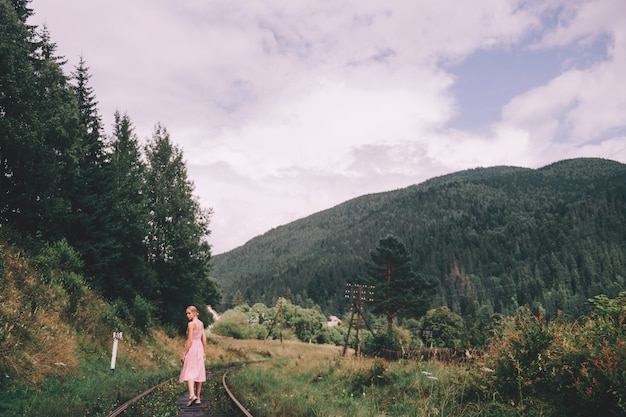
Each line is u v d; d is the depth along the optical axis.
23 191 21.31
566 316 8.20
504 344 8.51
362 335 77.06
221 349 44.62
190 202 36.44
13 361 9.41
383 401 10.84
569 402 6.73
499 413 7.16
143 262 30.67
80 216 25.03
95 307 19.97
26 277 15.58
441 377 10.55
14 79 19.36
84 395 9.50
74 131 23.95
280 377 19.45
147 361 20.28
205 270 37.47
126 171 31.84
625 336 6.52
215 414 8.49
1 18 19.55
